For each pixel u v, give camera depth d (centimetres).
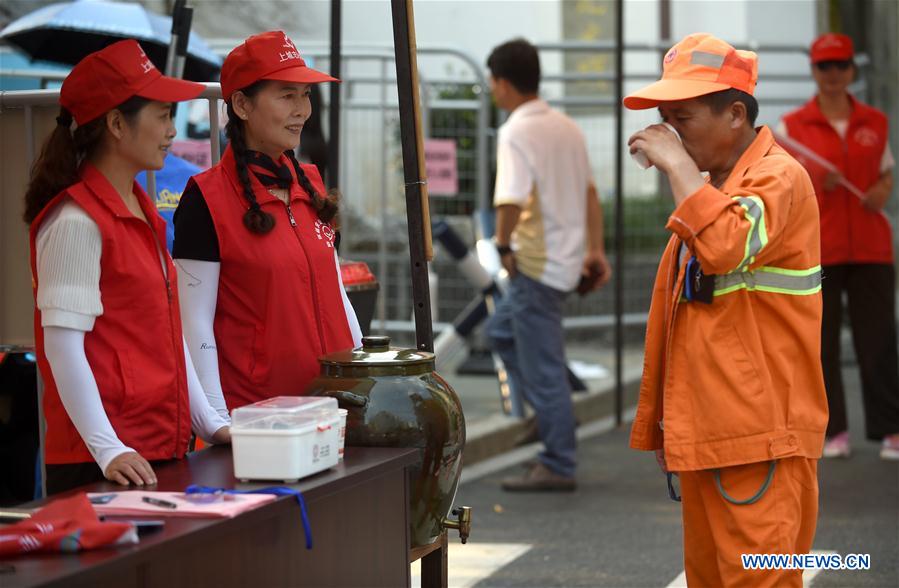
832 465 1080
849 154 1086
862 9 2048
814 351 475
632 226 1677
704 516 502
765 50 1636
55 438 464
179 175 693
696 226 452
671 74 487
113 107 450
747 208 451
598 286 1089
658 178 1689
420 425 477
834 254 1084
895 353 1104
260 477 415
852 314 1112
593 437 1252
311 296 522
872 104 1992
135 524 359
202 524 369
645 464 1119
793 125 1099
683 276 479
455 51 1409
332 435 432
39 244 444
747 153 483
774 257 467
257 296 510
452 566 796
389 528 463
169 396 466
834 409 1103
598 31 2305
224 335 515
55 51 974
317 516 424
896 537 845
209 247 506
